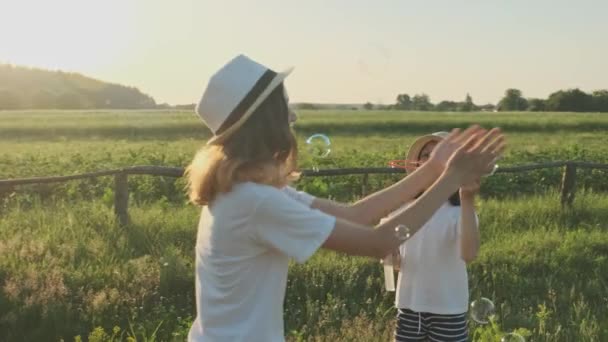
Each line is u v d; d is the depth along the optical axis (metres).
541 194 12.74
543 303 6.49
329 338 5.48
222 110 2.05
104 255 7.33
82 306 6.11
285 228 2.00
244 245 2.04
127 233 8.20
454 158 2.16
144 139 36.09
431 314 3.90
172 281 6.71
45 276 6.56
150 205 10.75
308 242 1.99
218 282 2.08
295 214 2.00
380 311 6.13
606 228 9.71
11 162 16.69
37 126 39.78
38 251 7.21
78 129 39.94
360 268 7.16
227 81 2.05
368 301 6.33
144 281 6.57
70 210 9.21
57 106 127.56
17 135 38.44
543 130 46.22
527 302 6.59
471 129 2.53
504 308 6.30
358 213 2.51
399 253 4.00
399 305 4.02
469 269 7.43
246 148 2.03
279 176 2.09
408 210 2.09
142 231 8.30
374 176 14.07
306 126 44.53
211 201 2.10
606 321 5.93
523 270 7.66
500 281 7.19
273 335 2.09
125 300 6.22
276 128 2.05
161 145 28.62
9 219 8.95
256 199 2.00
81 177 8.62
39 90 133.00
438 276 3.87
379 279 6.90
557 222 9.95
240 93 2.03
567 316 6.16
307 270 6.98
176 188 12.69
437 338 3.91
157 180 12.84
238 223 2.02
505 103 81.50
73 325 5.79
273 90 2.06
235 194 2.02
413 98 77.19
